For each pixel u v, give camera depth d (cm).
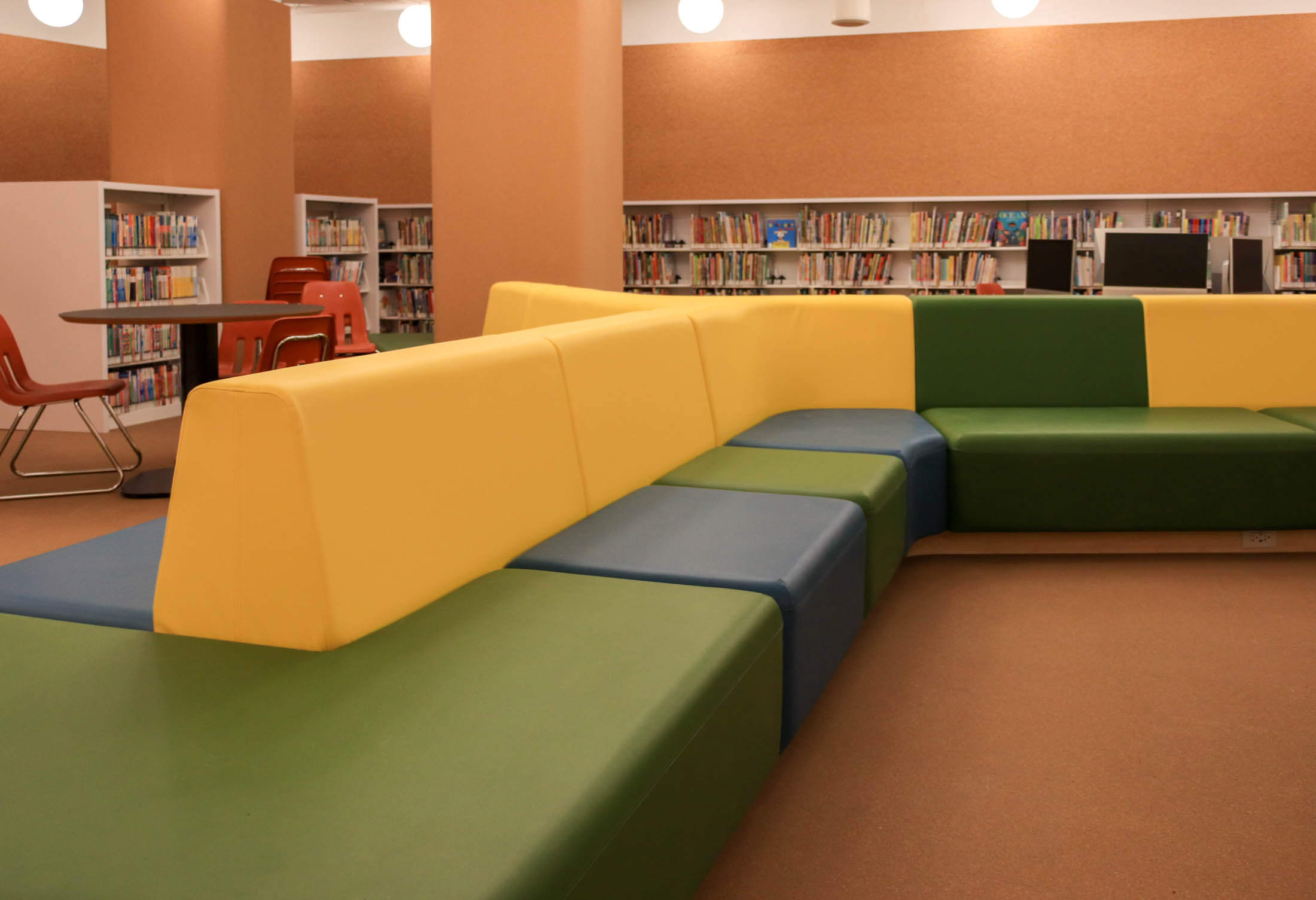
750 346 358
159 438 596
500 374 201
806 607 192
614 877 114
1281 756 207
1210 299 393
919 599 306
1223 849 174
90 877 94
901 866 169
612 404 248
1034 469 335
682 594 177
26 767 115
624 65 958
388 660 147
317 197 867
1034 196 858
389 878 94
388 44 1026
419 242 1016
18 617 166
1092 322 395
